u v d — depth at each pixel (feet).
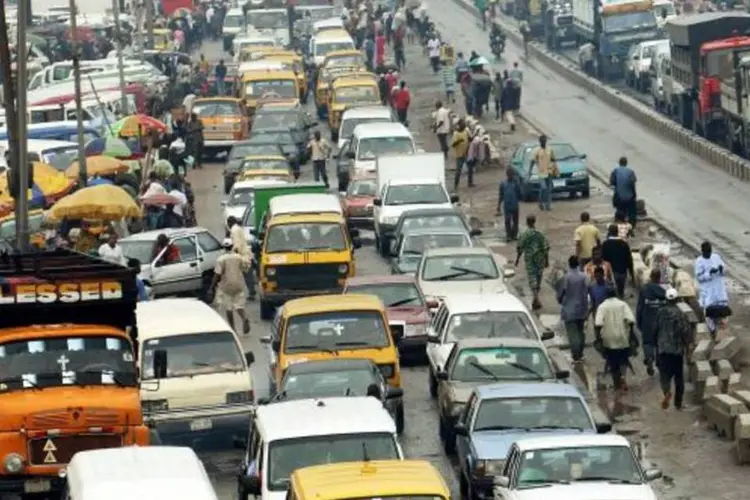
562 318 152.46
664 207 229.25
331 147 302.86
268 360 155.94
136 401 110.83
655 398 139.33
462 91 339.57
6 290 113.91
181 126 291.58
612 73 359.87
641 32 358.43
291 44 446.19
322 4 498.28
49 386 111.34
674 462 122.11
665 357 134.21
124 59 340.18
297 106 307.37
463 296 147.95
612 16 358.64
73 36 216.33
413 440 130.82
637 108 309.83
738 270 188.34
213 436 127.34
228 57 451.94
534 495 97.04
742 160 252.01
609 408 136.98
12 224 191.83
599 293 151.33
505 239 212.64
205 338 129.80
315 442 102.06
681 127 286.87
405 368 154.92
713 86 270.46
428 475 88.53
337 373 124.26
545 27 416.05
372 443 102.27
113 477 88.28
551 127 309.01
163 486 87.15
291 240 179.22
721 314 147.95
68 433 109.19
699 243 204.33
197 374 127.65
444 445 127.34
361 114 282.15
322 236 179.63
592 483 98.58
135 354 114.32
